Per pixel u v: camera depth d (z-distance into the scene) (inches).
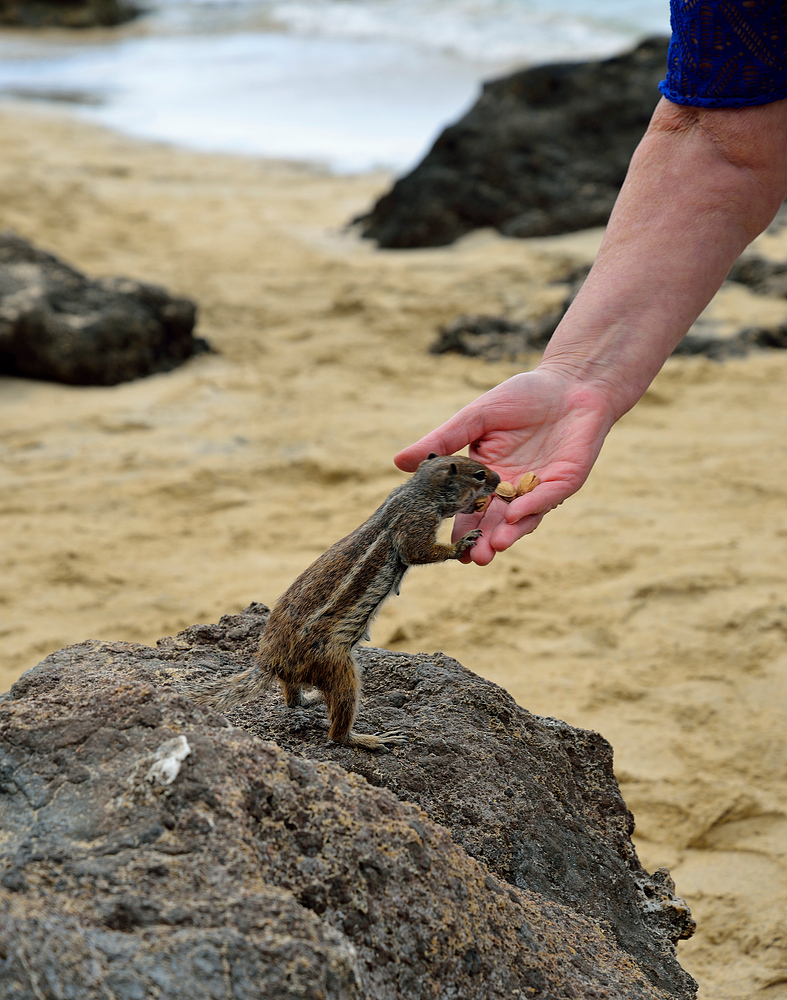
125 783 41.1
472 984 41.0
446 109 270.5
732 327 126.0
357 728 49.8
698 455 99.3
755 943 57.3
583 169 170.2
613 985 43.0
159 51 390.0
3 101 299.7
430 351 130.3
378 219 178.7
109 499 95.7
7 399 119.9
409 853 41.4
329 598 49.0
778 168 51.6
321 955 38.3
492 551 50.2
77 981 36.2
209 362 132.0
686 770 65.0
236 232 180.2
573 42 327.3
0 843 40.8
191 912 38.6
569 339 53.0
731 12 49.6
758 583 77.5
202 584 80.6
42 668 49.6
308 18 427.8
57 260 134.1
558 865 47.1
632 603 76.8
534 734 51.1
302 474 99.5
